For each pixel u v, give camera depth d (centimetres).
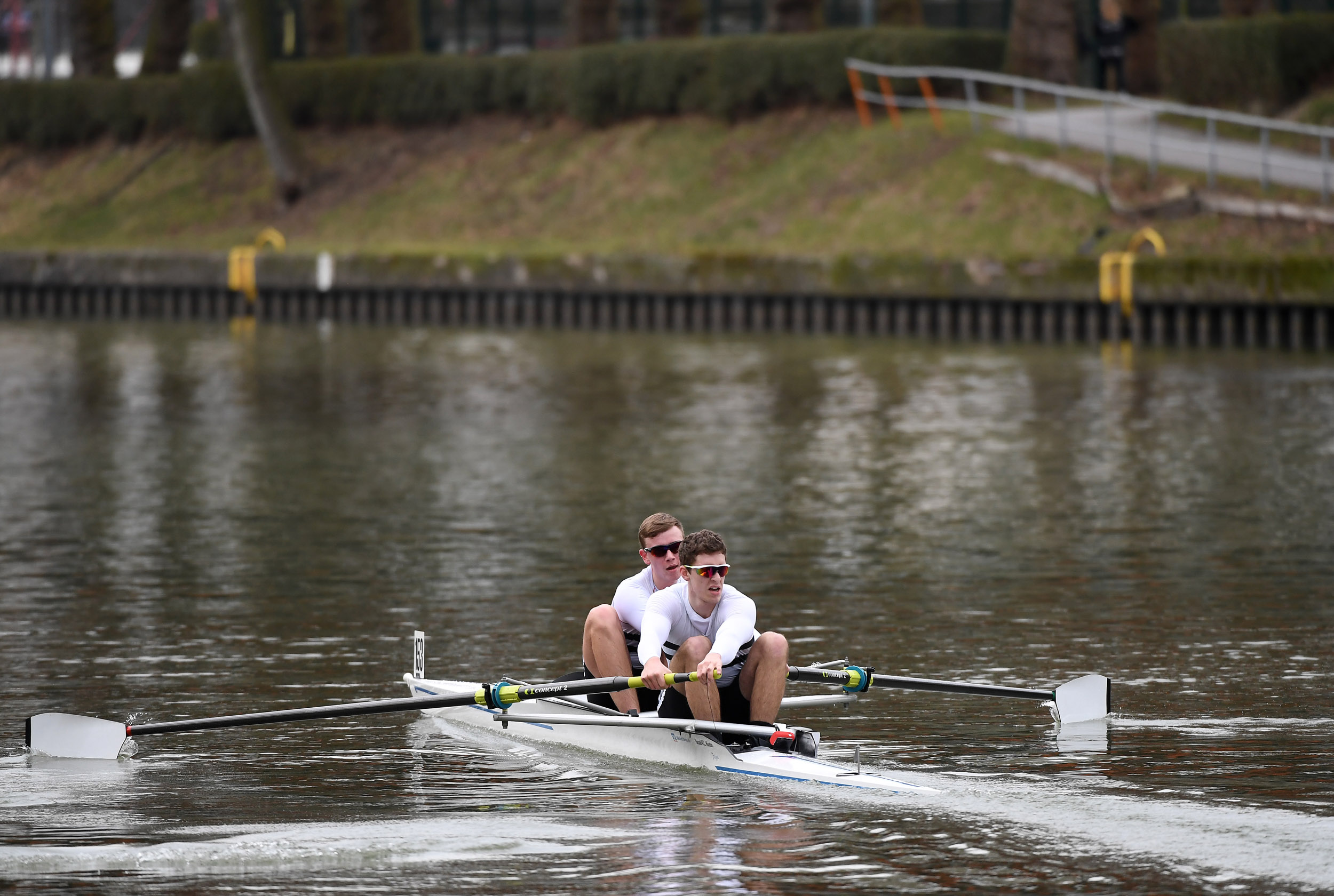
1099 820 3356
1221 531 6681
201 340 16575
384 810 3503
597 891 3011
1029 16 17812
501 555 6350
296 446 9312
